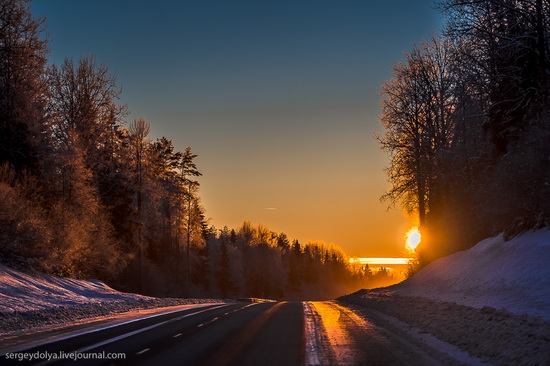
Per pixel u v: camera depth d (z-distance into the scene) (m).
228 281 113.56
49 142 42.22
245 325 18.88
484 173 33.69
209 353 12.07
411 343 14.09
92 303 25.73
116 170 57.03
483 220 31.16
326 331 17.03
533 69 28.67
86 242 38.19
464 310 17.06
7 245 29.67
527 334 11.37
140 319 21.06
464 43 33.59
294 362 10.98
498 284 21.22
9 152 38.34
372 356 11.83
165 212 82.12
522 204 24.44
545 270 19.22
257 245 147.50
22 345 12.97
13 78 40.22
